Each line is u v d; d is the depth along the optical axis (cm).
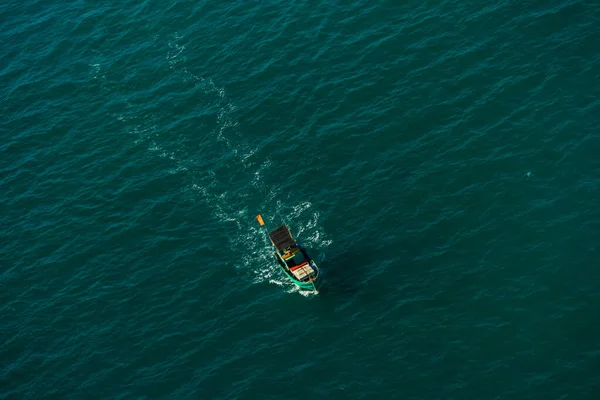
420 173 11575
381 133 12269
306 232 11219
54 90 14488
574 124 11506
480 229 10675
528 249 10300
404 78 12962
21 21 16175
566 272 9950
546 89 12075
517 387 8975
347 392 9306
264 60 14000
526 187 10988
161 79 14188
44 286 11319
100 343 10425
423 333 9706
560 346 9244
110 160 13000
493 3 13638
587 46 12456
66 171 12988
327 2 14725
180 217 11875
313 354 9769
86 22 15738
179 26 15150
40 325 10806
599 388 8781
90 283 11225
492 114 12012
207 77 14000
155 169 12675
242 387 9581
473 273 10212
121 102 13962
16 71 15050
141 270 11244
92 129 13600
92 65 14812
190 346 10162
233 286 10788
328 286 10469
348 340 9825
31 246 11906
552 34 12812
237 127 12988
